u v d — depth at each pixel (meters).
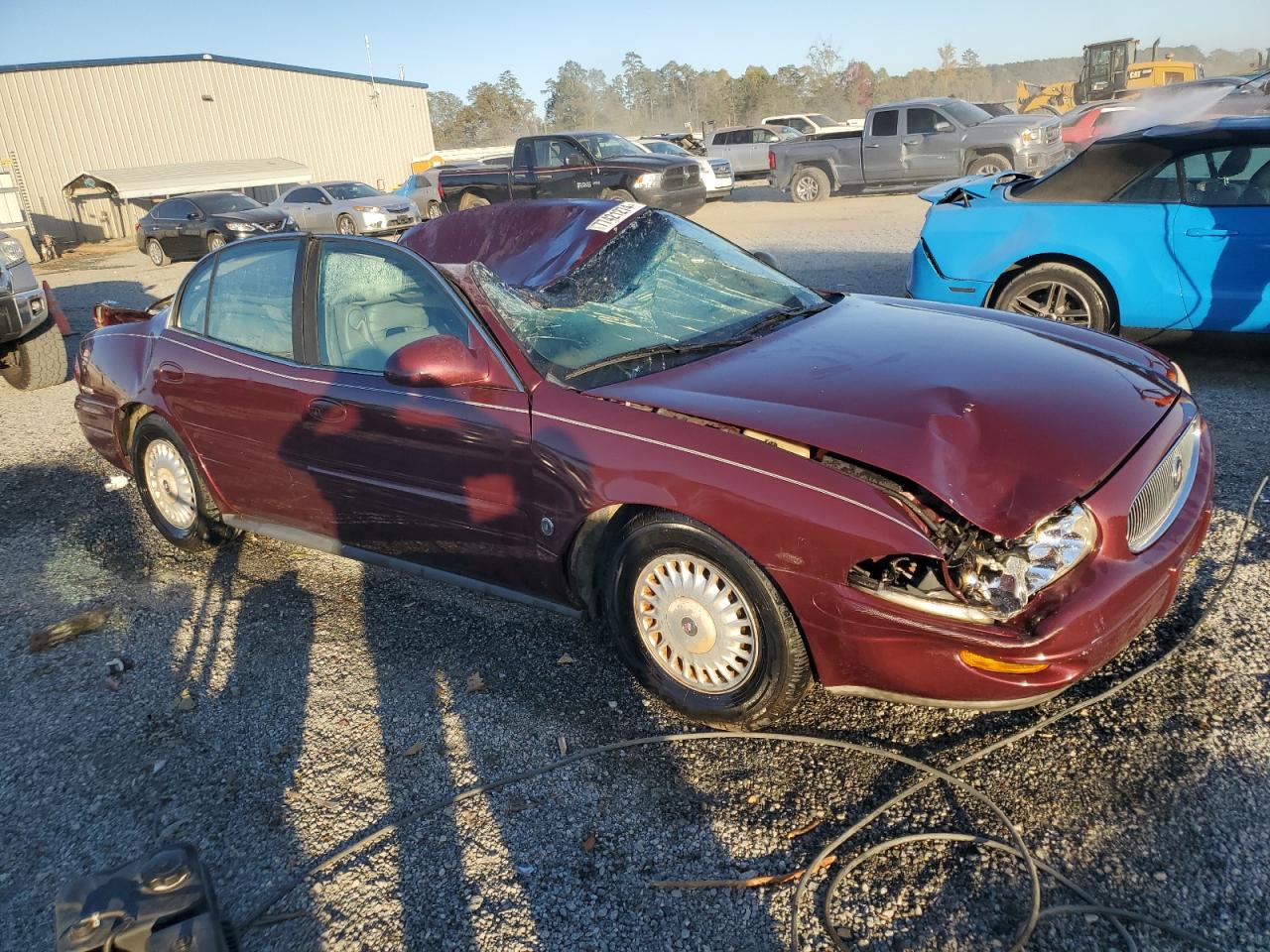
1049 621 2.43
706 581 2.89
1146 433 2.87
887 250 11.80
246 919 2.49
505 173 17.59
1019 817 2.56
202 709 3.44
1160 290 5.85
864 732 2.98
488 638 3.72
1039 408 2.82
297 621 4.01
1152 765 2.69
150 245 21.41
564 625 3.76
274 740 3.22
